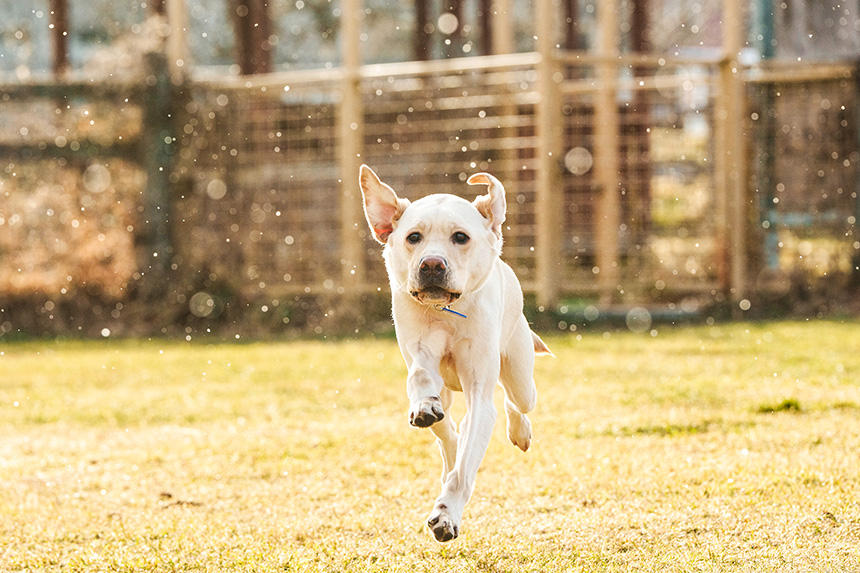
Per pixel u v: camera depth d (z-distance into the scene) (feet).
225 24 83.30
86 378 39.88
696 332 48.19
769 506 19.61
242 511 20.95
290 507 21.01
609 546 17.79
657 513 19.57
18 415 32.76
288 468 24.25
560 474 22.62
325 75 54.34
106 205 56.49
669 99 56.34
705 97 55.72
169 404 33.83
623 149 58.18
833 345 42.27
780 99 57.11
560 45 74.69
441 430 18.58
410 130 54.19
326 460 24.93
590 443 25.75
